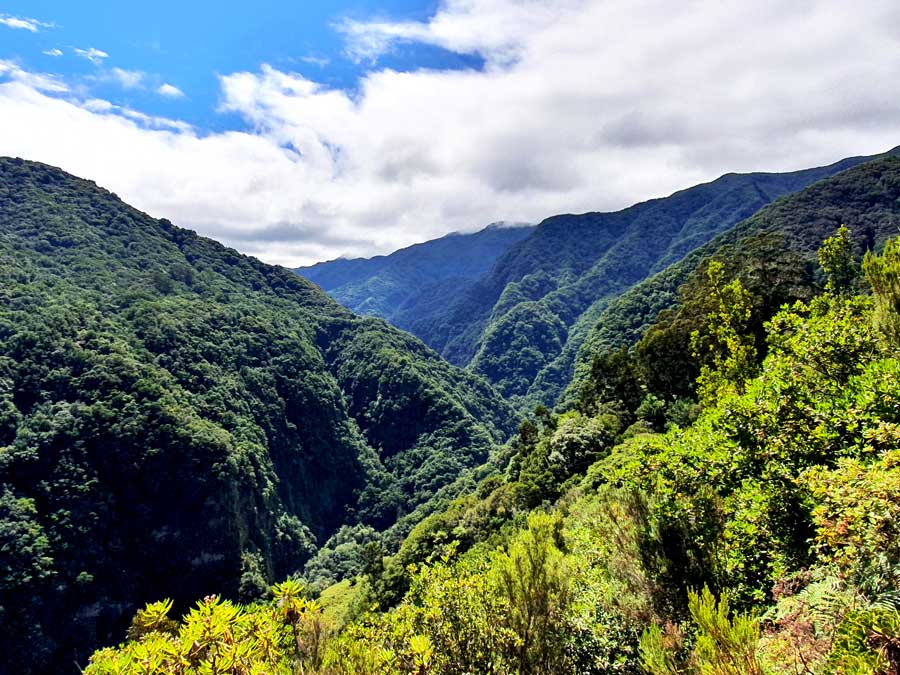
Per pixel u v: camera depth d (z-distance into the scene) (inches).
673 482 240.4
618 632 217.5
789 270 1222.3
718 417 249.3
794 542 192.4
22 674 1643.7
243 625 116.9
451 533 1323.8
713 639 122.7
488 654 186.7
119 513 2139.5
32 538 1797.5
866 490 136.6
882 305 331.6
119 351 2650.1
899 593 116.3
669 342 1346.0
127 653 104.3
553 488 1193.4
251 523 2598.4
